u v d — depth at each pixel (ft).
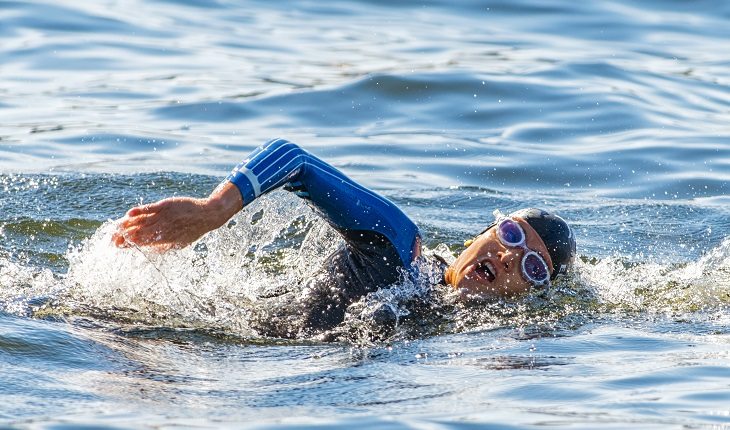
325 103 106.73
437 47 129.59
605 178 89.61
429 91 109.09
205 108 105.19
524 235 57.16
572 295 58.65
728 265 67.41
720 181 88.02
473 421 38.22
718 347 49.44
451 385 42.86
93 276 56.54
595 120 102.47
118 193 79.30
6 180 80.84
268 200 60.03
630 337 51.24
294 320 53.16
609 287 61.11
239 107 105.60
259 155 51.08
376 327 52.42
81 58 121.19
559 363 46.26
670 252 71.72
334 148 95.20
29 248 66.95
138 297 55.47
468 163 92.32
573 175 90.12
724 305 58.75
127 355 45.68
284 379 43.52
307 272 61.62
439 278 57.31
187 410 38.75
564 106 105.91
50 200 76.79
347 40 134.21
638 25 142.10
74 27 132.57
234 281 59.82
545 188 87.81
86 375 42.29
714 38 136.98
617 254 70.90
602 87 111.24
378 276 54.44
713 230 76.54
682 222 78.54
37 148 92.22
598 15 146.51
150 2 149.69
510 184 88.48
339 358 47.32
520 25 142.41
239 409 39.17
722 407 40.27
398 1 154.71
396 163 92.07
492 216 79.41
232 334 51.01
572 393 41.81
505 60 121.80
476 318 54.34
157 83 113.50
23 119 100.73
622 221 78.74
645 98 108.88
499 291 56.65
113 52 124.47
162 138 96.73
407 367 45.62
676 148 94.89
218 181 83.51
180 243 48.91
